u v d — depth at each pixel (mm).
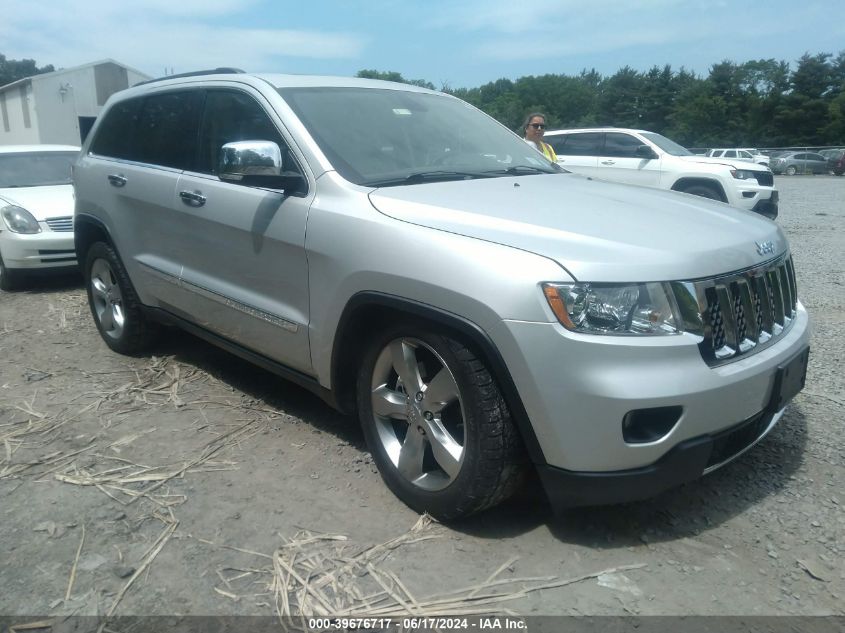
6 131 34094
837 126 62344
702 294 2643
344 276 3133
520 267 2594
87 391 4562
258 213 3584
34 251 7520
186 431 3939
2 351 5469
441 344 2805
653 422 2582
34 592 2617
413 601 2535
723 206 3570
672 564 2738
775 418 3123
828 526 2975
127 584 2650
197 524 3029
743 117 69062
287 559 2777
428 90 4566
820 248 10211
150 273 4562
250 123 3840
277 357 3699
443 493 2895
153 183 4395
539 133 8148
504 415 2697
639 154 11945
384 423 3217
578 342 2494
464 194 3270
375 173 3467
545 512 3090
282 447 3730
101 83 30703
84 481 3400
